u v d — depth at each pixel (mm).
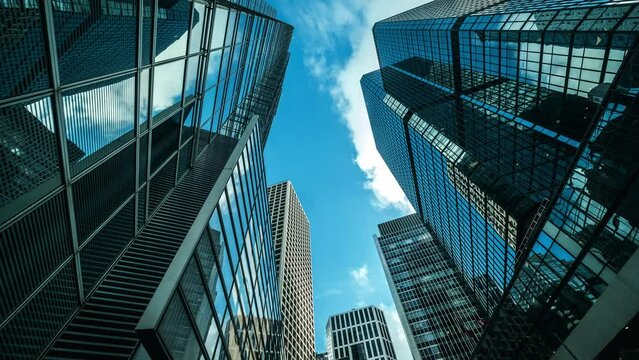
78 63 11711
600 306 20812
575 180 24781
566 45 53406
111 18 13297
